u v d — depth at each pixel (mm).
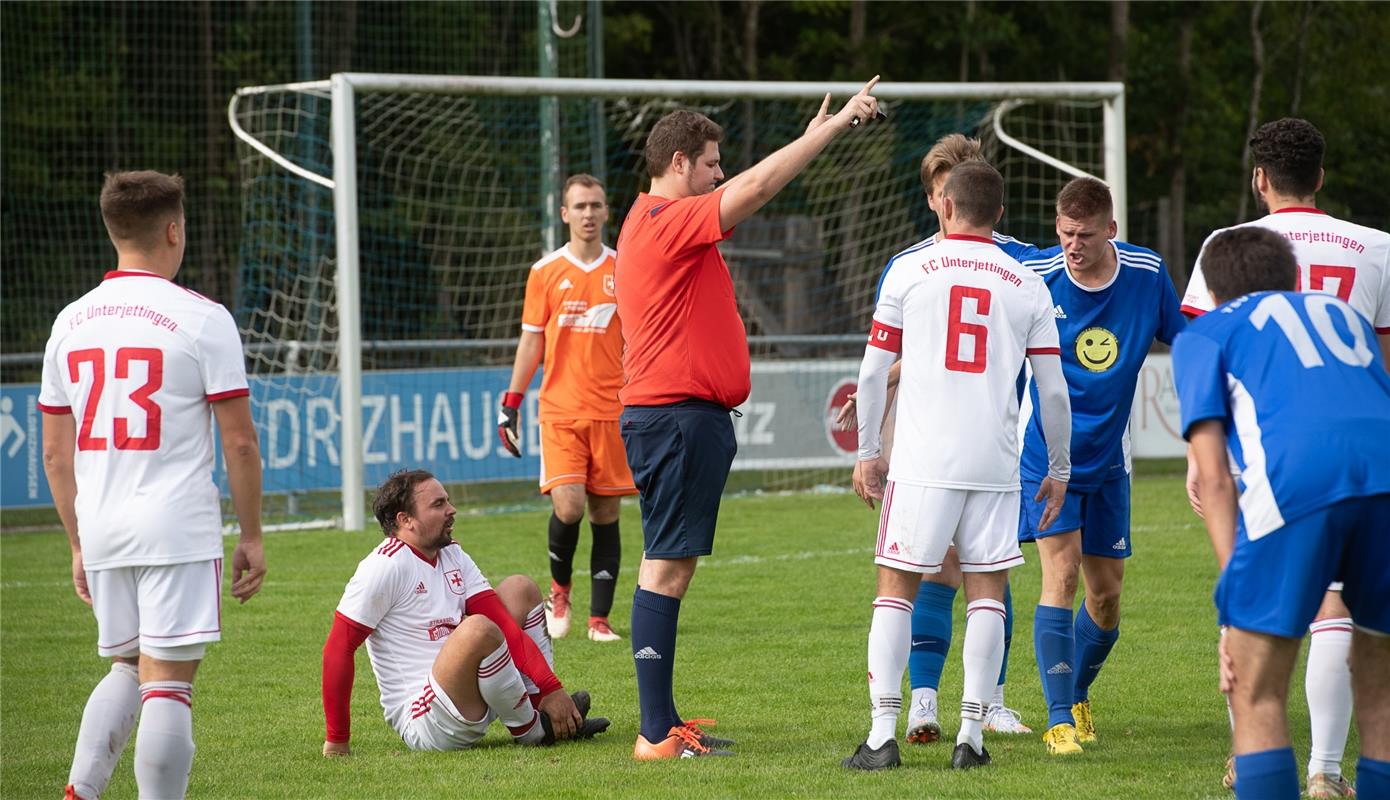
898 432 17766
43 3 82750
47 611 32594
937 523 17453
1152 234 111812
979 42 102312
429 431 51188
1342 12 121562
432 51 93438
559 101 65125
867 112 17188
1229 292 14398
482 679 19188
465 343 54750
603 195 29391
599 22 63375
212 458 15469
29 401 48375
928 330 17547
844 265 71375
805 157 17344
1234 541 13531
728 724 21125
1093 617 19984
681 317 18484
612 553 28781
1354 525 13148
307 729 21312
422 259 80500
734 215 17828
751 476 57781
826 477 58125
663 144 19000
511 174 80812
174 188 15719
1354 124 122812
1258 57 110688
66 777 18609
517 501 53469
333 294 62031
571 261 29344
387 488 20078
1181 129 106625
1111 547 19656
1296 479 13148
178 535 14922
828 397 55906
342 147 43375
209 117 87375
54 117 82625
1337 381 13453
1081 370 19438
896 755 17844
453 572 20406
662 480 18672
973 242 17828
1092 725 20438
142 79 87125
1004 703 22406
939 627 19547
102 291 15375
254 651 27438
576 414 28625
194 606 15008
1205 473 13648
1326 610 16625
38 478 48531
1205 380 13719
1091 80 109938
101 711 15422
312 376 49812
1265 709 13570
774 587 33875
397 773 18281
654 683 18984
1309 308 13875
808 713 21812
